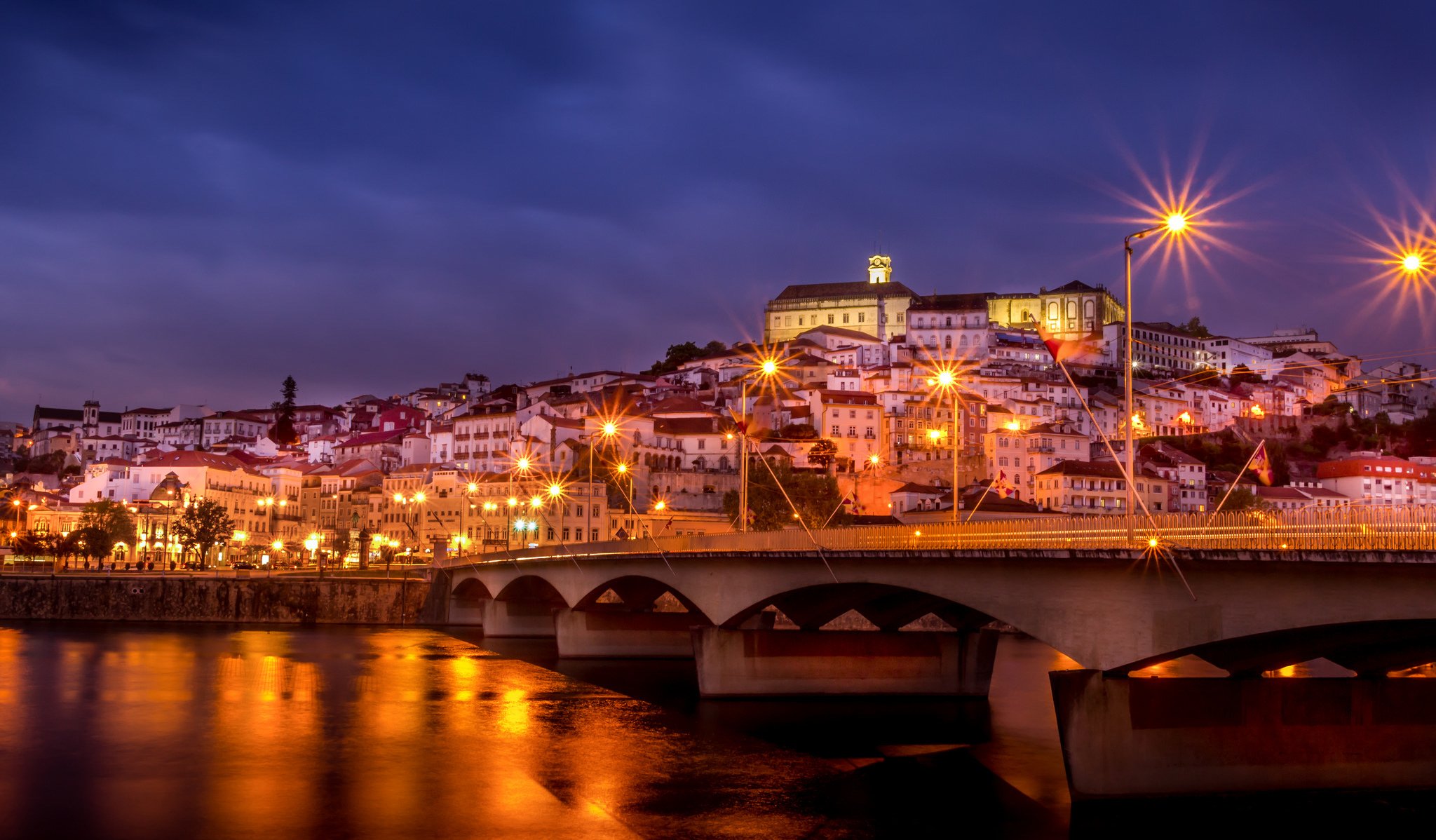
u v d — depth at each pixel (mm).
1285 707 53594
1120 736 51875
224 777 61406
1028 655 120875
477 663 114375
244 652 119375
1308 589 44375
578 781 61344
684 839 51125
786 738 72875
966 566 61938
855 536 71750
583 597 116500
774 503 188375
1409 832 49344
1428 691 55000
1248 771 52875
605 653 117375
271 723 77062
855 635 87938
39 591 159750
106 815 53875
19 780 60094
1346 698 54188
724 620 87562
